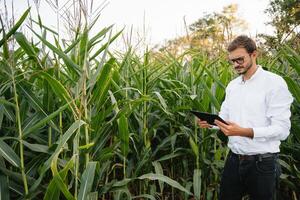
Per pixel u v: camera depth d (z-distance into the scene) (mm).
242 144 2363
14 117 2258
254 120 2320
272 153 2312
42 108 2227
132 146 3051
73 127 1825
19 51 2375
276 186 2422
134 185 3186
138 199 3123
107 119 3037
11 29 1984
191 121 3199
